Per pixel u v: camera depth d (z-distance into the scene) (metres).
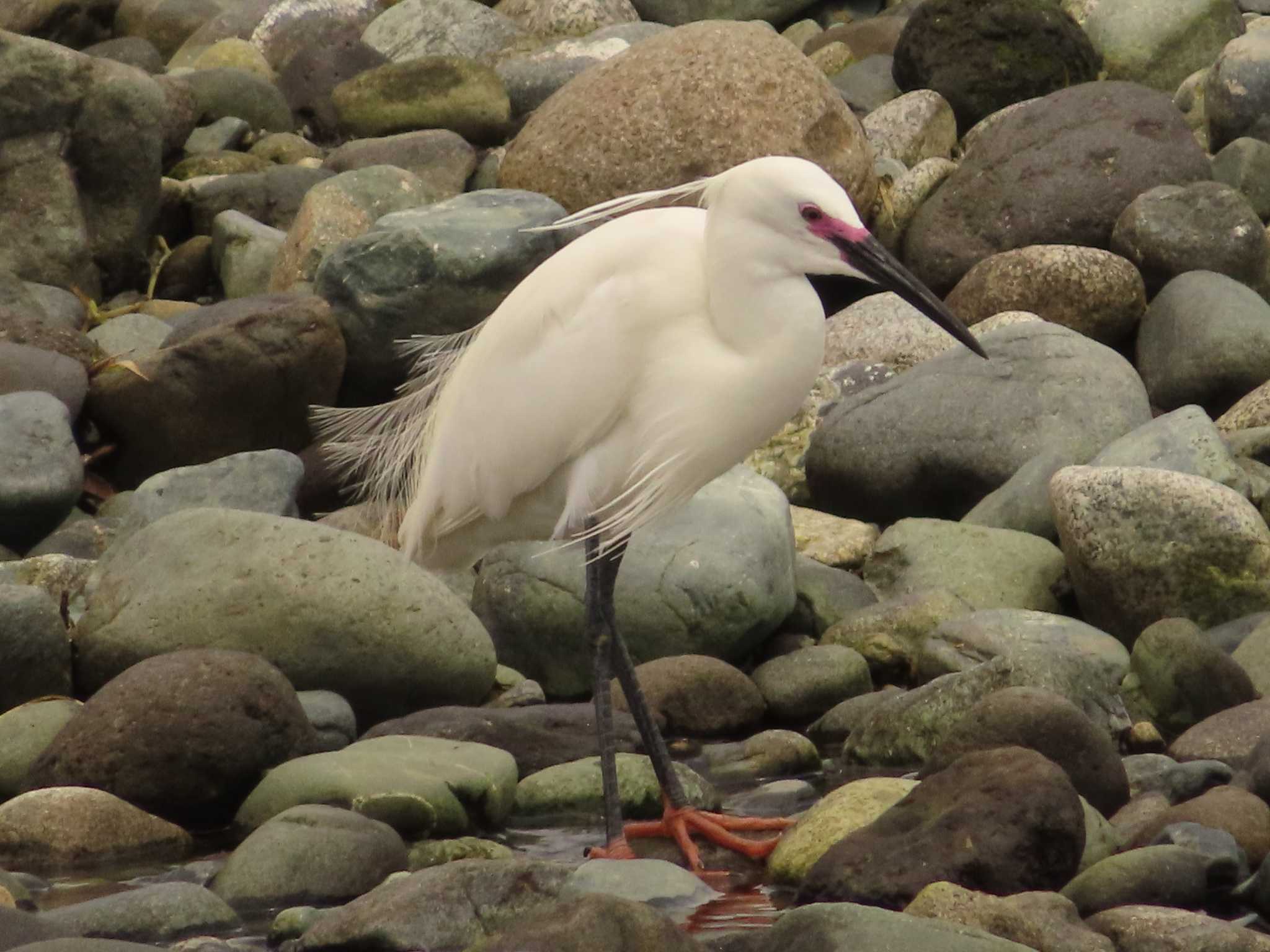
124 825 9.12
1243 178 17.83
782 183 8.76
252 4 25.81
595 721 10.24
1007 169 17.55
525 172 17.97
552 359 9.34
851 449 14.06
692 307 9.13
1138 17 21.78
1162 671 10.37
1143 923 6.98
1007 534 12.62
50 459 13.30
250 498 13.38
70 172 18.06
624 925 6.57
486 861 7.89
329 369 15.03
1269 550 11.44
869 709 10.81
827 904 6.81
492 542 10.20
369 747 9.66
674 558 11.82
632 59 18.16
